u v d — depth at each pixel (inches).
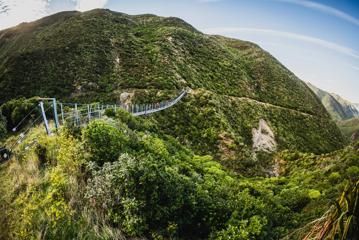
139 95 2413.9
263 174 1749.5
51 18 4638.3
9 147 461.1
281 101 3622.0
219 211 417.7
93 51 2957.7
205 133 1998.0
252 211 447.8
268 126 2869.1
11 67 2632.9
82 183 339.0
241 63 4097.0
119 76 2726.4
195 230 394.3
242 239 373.7
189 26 4618.6
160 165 450.0
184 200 394.6
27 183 321.7
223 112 2481.5
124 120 789.2
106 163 368.8
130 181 353.7
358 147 1326.3
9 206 295.1
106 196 330.3
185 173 573.3
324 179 990.4
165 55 3144.7
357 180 152.5
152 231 339.6
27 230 265.9
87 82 2561.5
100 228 299.0
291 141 2886.3
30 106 900.6
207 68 3427.7
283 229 445.4
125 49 3144.7
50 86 2481.5
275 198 670.5
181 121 2026.3
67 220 281.3
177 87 2682.1
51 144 391.9
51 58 2787.9
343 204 149.3
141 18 4704.7
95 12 3959.2
